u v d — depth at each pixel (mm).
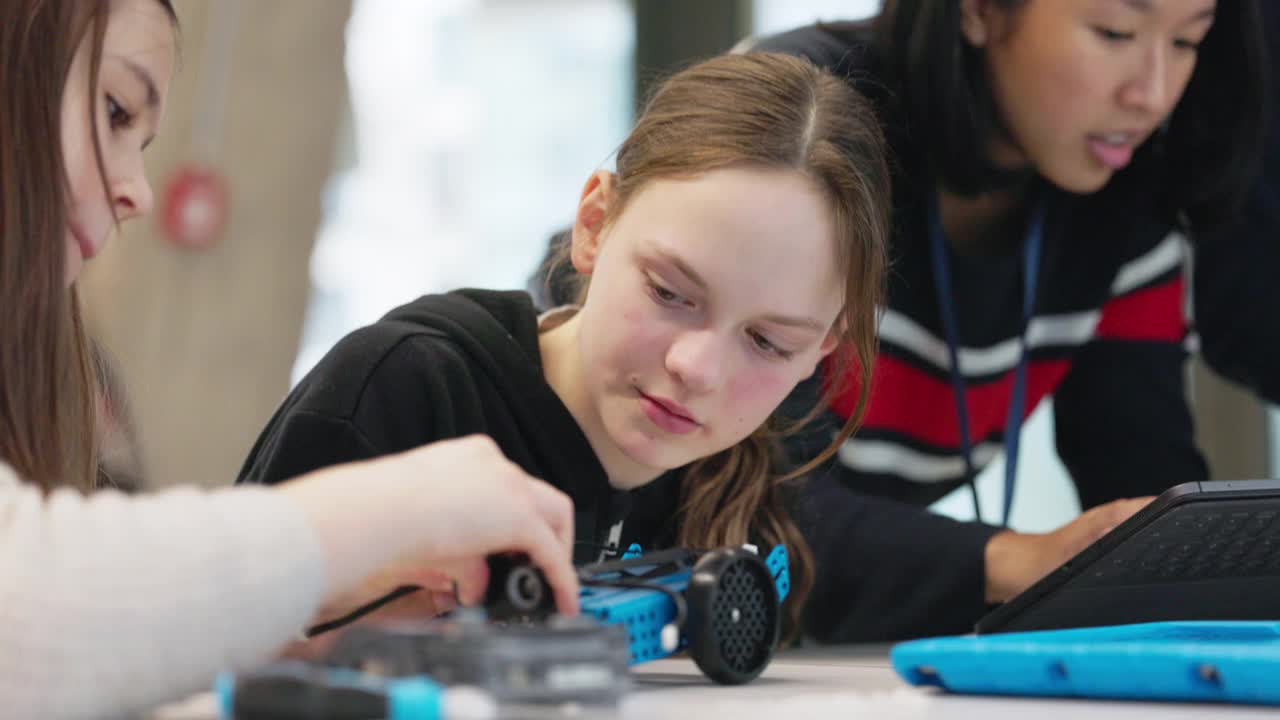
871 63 1758
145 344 2676
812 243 1212
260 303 2779
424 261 3385
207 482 2738
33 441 1000
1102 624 1124
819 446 1641
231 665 712
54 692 670
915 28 1699
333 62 2840
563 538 906
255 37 2746
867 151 1327
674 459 1248
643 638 944
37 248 927
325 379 1311
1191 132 1854
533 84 3414
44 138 910
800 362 1253
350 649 718
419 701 599
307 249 2830
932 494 1973
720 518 1445
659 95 1351
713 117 1254
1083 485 2057
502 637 683
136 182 983
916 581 1594
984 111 1737
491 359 1355
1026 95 1712
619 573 1018
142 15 966
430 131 3395
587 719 657
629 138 1348
